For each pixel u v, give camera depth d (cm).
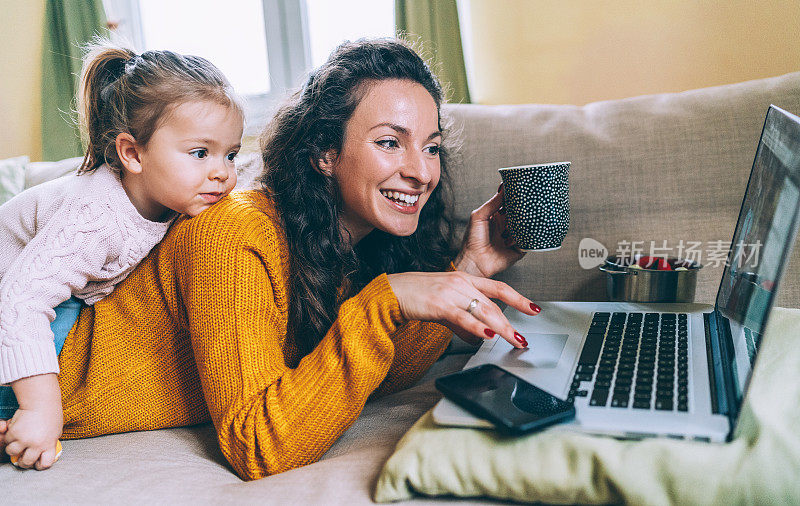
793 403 64
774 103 118
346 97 91
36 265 83
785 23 182
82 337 93
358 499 64
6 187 164
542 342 86
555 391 68
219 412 76
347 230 101
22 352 79
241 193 94
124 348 91
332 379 75
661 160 121
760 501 53
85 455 84
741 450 55
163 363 91
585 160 125
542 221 96
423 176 90
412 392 103
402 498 63
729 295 87
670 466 55
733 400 60
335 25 258
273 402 75
